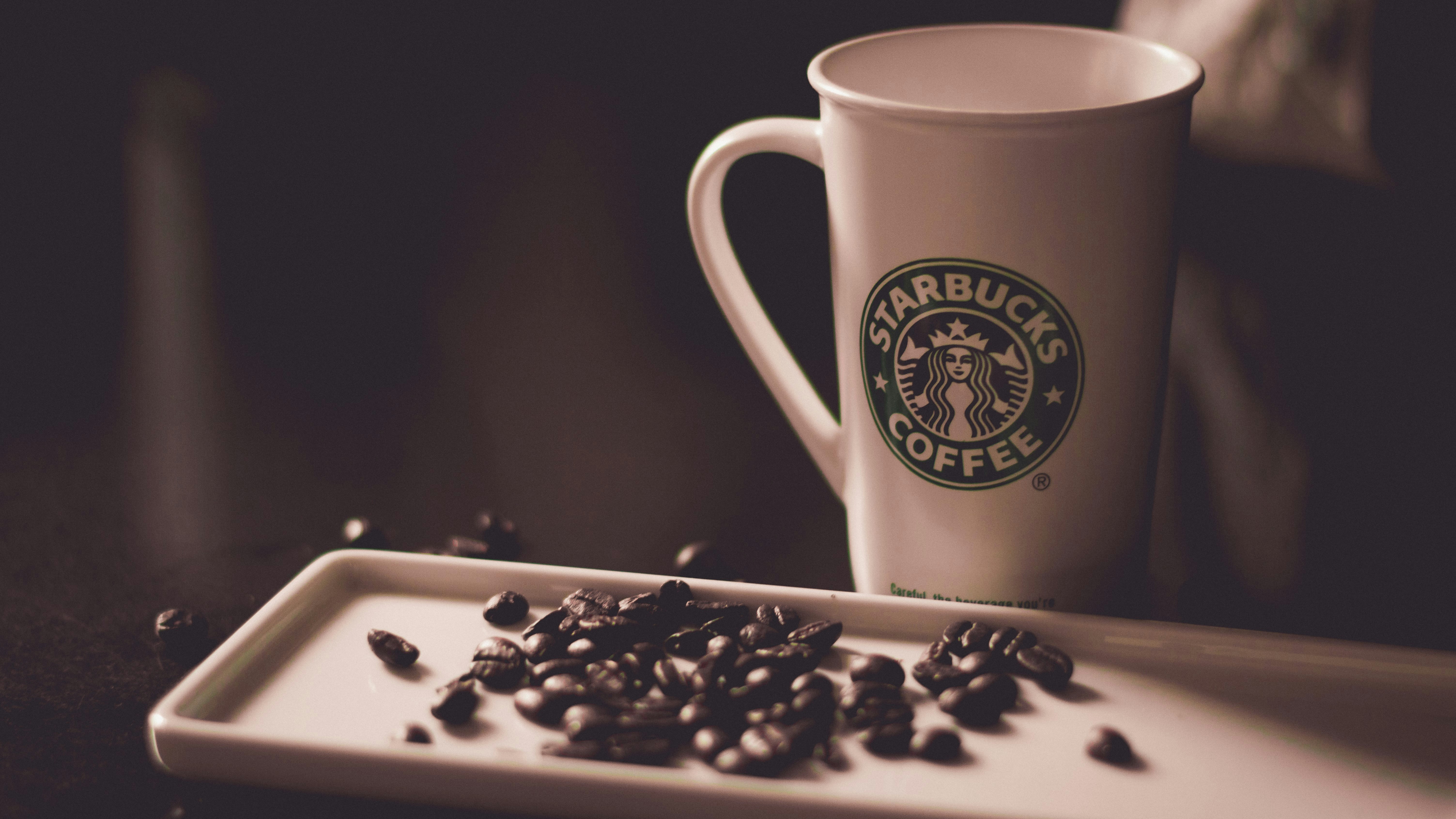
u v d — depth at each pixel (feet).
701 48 3.49
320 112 3.67
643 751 1.64
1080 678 1.75
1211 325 2.10
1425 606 1.86
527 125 3.50
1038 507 1.78
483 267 2.83
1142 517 1.83
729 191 3.05
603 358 2.46
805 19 3.37
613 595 1.84
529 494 2.14
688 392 2.36
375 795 1.62
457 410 2.34
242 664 1.73
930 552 1.82
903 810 1.56
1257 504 2.01
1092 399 1.75
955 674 1.72
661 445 2.24
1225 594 1.91
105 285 2.76
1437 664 1.71
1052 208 1.69
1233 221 2.08
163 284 2.78
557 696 1.69
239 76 3.86
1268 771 1.65
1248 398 2.04
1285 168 2.03
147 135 3.63
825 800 1.57
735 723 1.69
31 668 1.84
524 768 1.60
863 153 1.73
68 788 1.69
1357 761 1.66
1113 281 1.72
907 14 3.28
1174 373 2.18
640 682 1.74
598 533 2.06
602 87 3.64
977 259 1.72
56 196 3.24
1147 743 1.68
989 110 1.79
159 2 3.84
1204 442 2.11
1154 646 1.76
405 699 1.73
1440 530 1.94
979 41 1.89
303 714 1.70
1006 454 1.76
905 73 1.90
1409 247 1.96
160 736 1.64
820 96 1.77
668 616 1.79
